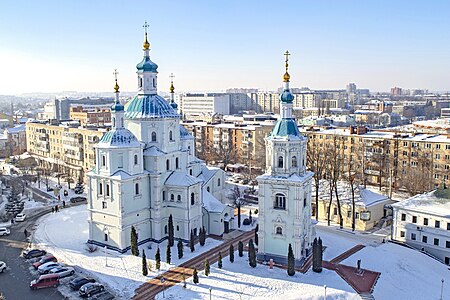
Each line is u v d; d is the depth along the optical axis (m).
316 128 167.12
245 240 87.75
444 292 67.50
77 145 152.38
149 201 86.06
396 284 68.38
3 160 189.00
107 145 80.62
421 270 73.56
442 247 80.69
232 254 75.38
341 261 75.94
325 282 67.44
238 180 144.25
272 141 72.75
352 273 70.81
